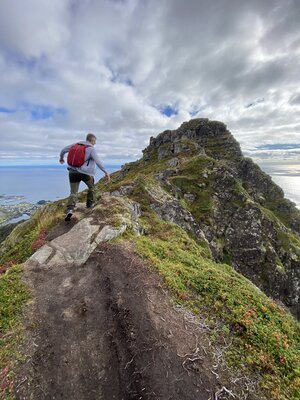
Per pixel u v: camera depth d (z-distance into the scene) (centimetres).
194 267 310
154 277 266
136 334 193
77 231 362
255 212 1625
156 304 228
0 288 245
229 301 241
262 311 236
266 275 1470
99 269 282
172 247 363
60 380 162
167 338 191
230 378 167
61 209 541
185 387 157
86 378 164
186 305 234
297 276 1584
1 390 154
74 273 277
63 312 218
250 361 181
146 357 175
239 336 205
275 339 203
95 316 213
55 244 334
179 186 1703
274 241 1647
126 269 278
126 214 426
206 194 1662
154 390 154
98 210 427
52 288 251
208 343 193
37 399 151
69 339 192
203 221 1498
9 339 189
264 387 165
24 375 164
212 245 1421
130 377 163
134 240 355
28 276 270
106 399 152
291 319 241
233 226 1569
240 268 1471
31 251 350
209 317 223
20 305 224
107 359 176
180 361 174
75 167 368
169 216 872
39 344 186
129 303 225
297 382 170
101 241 335
